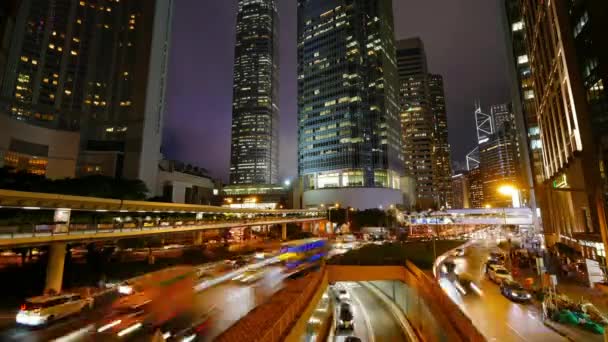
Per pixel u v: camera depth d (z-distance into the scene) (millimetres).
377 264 32031
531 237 80125
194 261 57562
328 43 172250
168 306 26625
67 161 109438
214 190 194125
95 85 134250
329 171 159125
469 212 104812
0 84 101000
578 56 35844
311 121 170375
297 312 11703
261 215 98812
